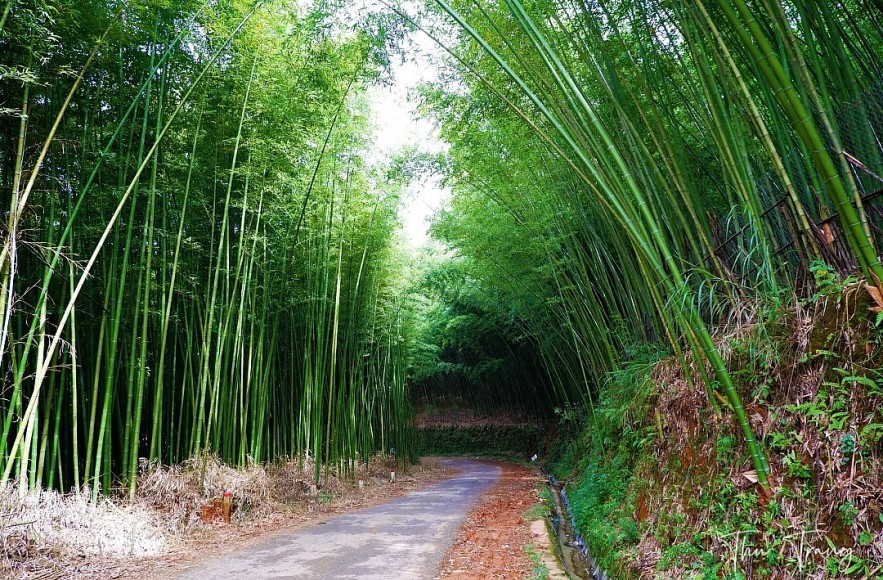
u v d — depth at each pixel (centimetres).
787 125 292
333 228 828
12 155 423
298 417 834
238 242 655
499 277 917
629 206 317
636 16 378
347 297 949
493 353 1595
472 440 1953
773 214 319
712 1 309
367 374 1220
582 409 944
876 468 209
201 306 639
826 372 246
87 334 536
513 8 317
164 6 443
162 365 530
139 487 507
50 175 434
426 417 2280
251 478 595
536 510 587
